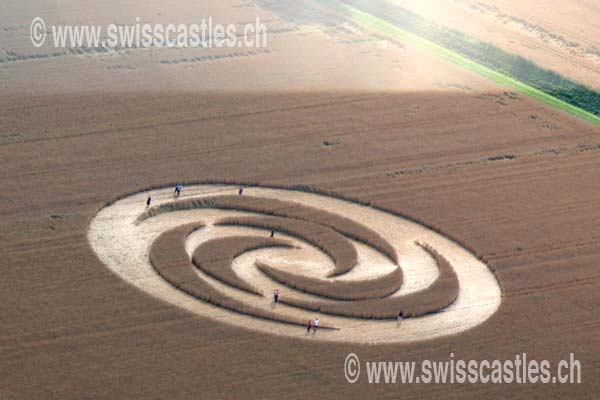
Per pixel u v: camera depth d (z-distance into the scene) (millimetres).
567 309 152375
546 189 183875
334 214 172375
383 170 186250
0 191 171125
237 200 174250
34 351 136000
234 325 144500
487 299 154500
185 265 156625
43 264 153500
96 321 142625
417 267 161000
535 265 162125
